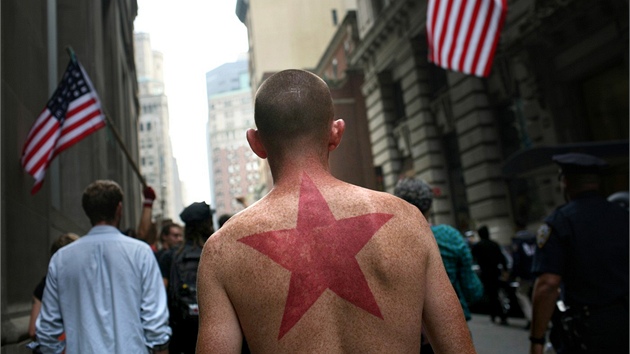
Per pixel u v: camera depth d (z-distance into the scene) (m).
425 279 1.41
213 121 187.00
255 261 1.34
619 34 12.64
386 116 26.44
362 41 27.94
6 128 4.83
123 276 3.15
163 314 3.21
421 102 22.77
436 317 1.39
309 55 56.94
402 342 1.33
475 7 8.99
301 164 1.49
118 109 16.89
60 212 8.52
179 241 6.44
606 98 13.88
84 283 3.11
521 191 17.66
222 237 1.39
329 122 1.56
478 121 18.62
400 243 1.38
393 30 24.72
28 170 5.29
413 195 3.66
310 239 1.36
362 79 31.16
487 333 9.64
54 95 5.77
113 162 15.86
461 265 3.68
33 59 6.20
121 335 3.06
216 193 182.38
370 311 1.32
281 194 1.46
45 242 6.20
